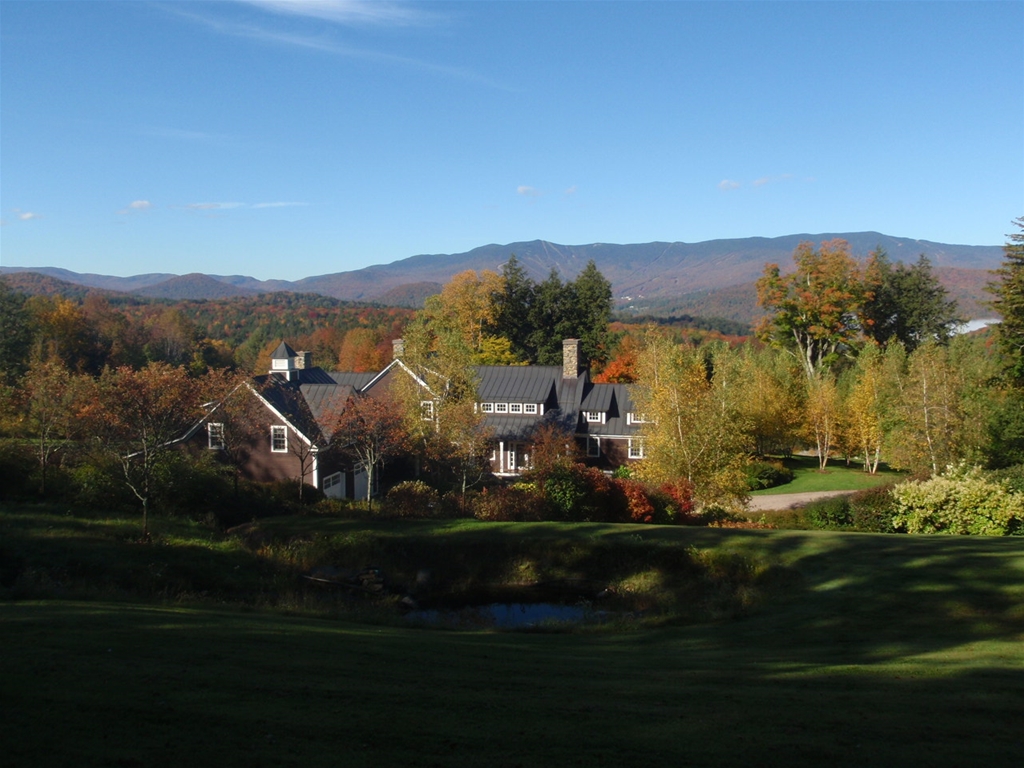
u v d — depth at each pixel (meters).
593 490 27.64
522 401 47.59
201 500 28.36
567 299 79.44
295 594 19.20
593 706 8.52
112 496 27.22
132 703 7.72
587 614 18.47
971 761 6.95
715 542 21.33
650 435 32.81
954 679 10.12
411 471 42.91
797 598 16.92
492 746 7.12
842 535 21.66
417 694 8.70
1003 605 14.84
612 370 68.81
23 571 17.92
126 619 12.16
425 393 35.00
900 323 75.62
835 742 7.43
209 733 7.07
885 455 47.31
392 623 16.62
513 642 14.09
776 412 48.56
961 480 25.53
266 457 35.62
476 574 21.98
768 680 10.20
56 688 8.05
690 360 45.84
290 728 7.31
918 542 20.09
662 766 6.77
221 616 14.06
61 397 29.72
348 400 33.22
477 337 76.75
